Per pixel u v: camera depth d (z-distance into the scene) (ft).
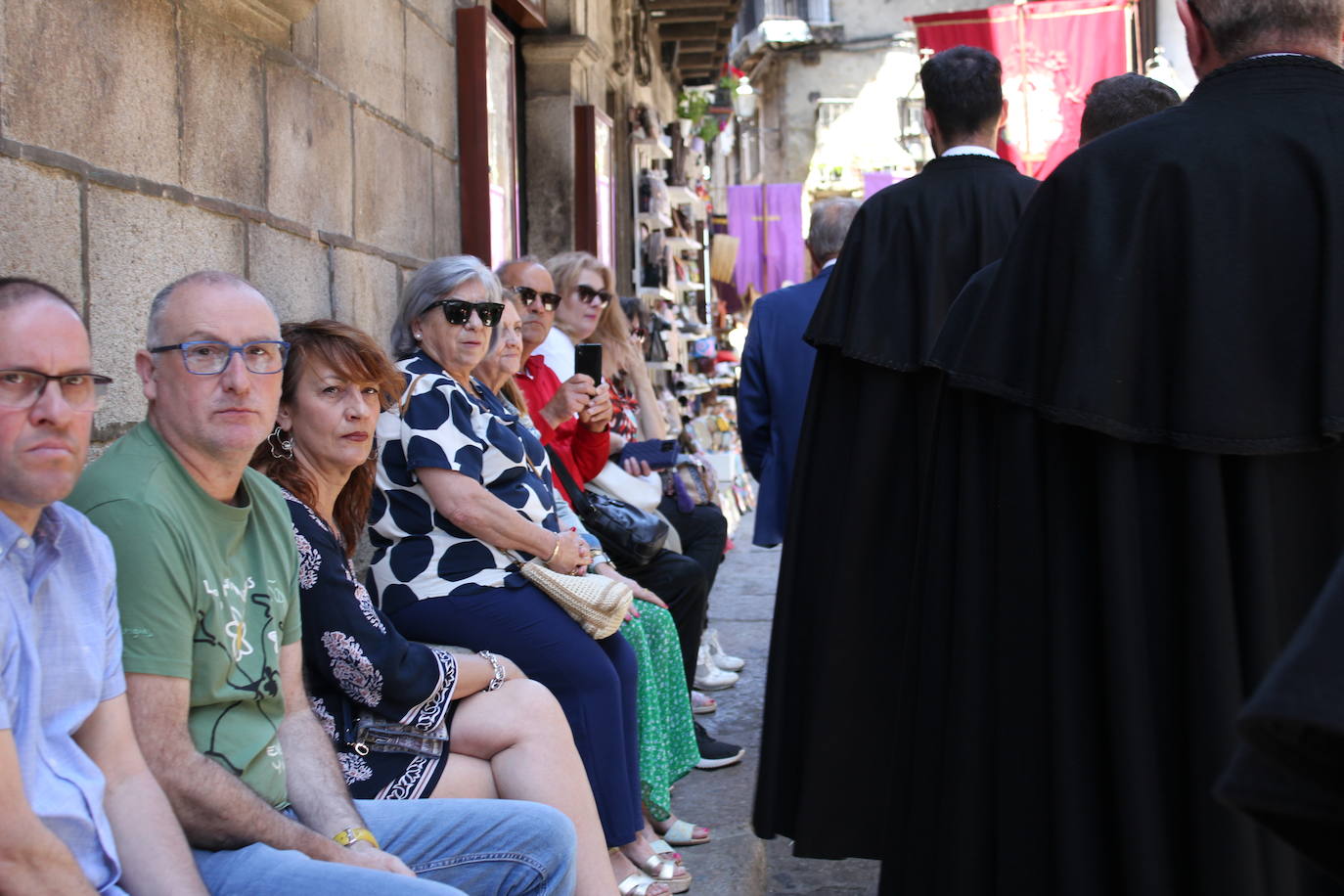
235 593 6.33
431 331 9.93
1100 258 5.73
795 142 76.59
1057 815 5.77
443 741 7.85
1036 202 6.15
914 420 8.79
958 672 6.27
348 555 8.62
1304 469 5.51
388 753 7.77
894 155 73.46
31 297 4.99
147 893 5.30
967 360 6.15
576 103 22.82
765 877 11.11
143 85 8.15
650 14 34.17
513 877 6.80
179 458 6.19
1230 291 5.46
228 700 6.27
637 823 9.53
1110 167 5.87
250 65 9.77
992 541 6.29
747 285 63.87
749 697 15.89
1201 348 5.43
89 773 5.24
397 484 9.39
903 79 75.10
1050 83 38.91
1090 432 5.92
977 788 6.15
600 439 12.75
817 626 8.82
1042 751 5.94
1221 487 5.44
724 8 34.12
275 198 10.25
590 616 9.25
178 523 5.96
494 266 16.75
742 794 12.39
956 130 9.64
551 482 10.89
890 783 7.07
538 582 9.28
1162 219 5.70
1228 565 5.41
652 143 30.22
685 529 14.84
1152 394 5.63
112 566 5.53
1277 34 5.81
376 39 12.84
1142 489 5.72
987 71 9.57
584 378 12.28
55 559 5.25
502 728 7.93
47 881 4.70
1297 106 5.63
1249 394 5.34
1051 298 5.93
